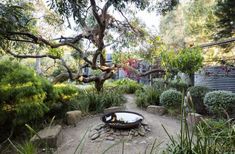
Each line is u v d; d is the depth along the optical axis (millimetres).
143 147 3000
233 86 5797
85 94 5762
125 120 3994
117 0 3871
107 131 3631
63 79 6730
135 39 7484
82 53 6648
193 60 5352
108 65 7582
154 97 5773
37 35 5406
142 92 6742
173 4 5715
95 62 6773
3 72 3342
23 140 3143
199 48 5930
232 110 4004
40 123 3859
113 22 7059
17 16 3271
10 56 5461
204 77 6855
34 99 3299
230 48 8953
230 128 1556
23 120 3098
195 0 11938
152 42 7383
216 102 4082
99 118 4699
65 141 3332
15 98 3064
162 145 2984
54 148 2957
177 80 6641
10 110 3066
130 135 3436
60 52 6496
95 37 6535
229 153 1329
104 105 5488
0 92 2975
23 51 5941
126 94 8281
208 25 9453
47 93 3961
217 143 1410
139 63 9016
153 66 8141
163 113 4984
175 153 1382
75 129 3953
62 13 3133
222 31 8562
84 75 7277
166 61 6195
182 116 1495
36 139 2797
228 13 7496
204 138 1410
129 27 7297
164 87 6691
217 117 4094
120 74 11320
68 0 3033
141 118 4055
